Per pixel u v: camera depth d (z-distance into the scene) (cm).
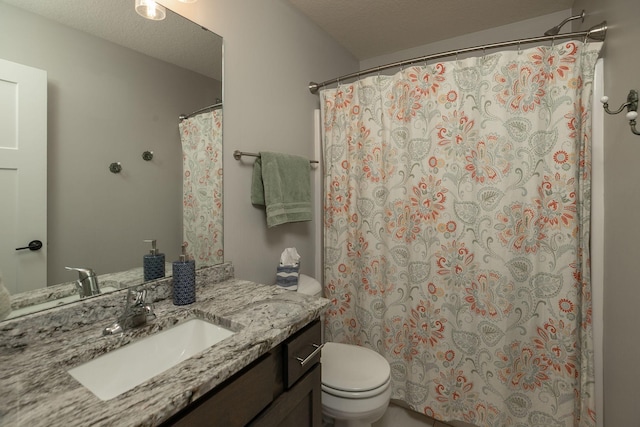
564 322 133
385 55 246
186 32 121
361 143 179
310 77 195
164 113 115
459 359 152
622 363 112
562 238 133
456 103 150
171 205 118
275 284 167
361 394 118
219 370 64
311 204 188
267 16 159
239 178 145
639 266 100
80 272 93
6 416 51
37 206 84
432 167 156
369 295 178
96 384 73
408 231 164
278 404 83
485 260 146
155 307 101
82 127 93
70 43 90
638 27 99
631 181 106
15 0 79
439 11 185
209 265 132
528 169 138
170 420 57
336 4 177
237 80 142
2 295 71
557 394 134
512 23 199
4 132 77
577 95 132
